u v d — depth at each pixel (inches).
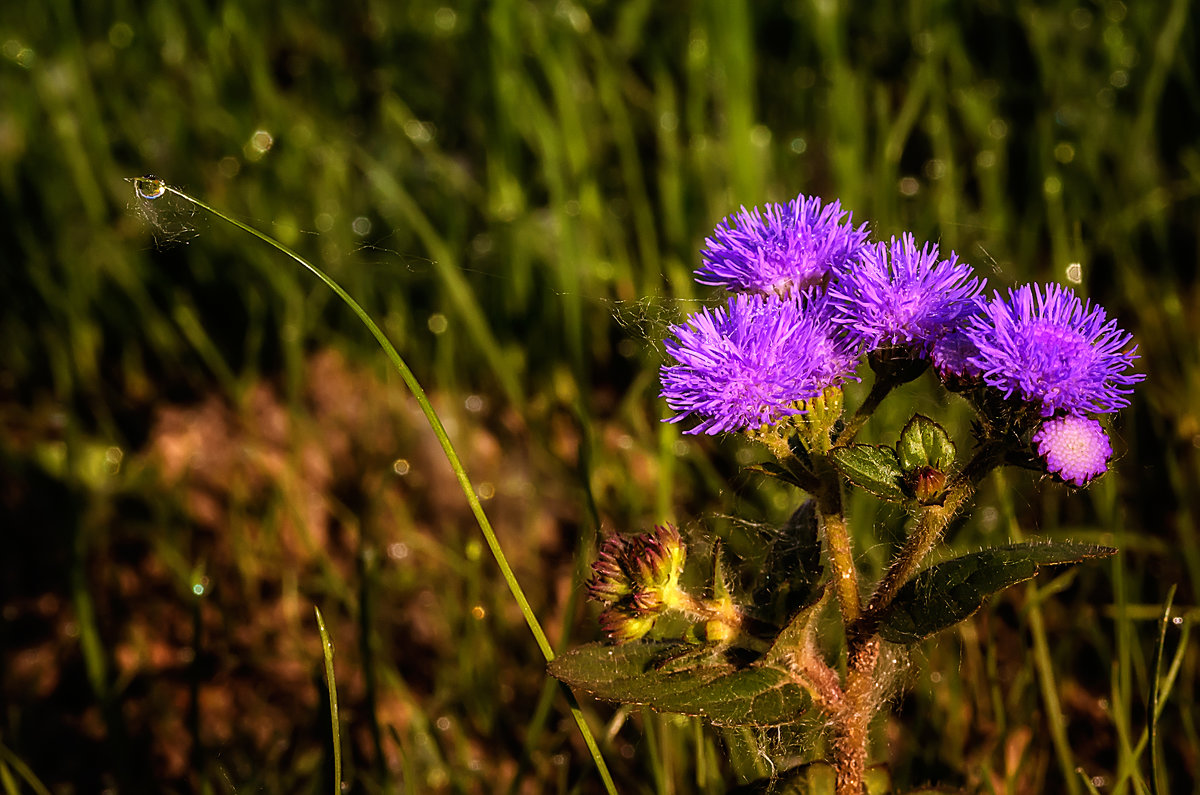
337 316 11.1
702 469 8.9
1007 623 8.2
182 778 8.1
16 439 10.1
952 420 8.6
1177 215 11.0
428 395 10.4
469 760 8.1
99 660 8.0
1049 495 8.5
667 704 6.2
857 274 6.1
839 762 6.4
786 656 6.3
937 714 7.8
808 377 6.1
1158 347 9.4
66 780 8.1
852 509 8.2
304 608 8.8
